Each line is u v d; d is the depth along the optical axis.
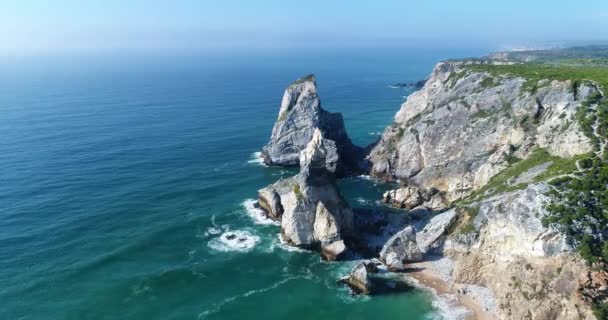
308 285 72.56
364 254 82.00
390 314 65.06
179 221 94.50
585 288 56.97
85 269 75.69
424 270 75.44
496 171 95.56
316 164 85.69
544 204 64.88
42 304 66.44
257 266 78.19
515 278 64.94
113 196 106.31
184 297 69.31
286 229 86.25
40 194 105.88
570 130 82.75
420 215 94.06
